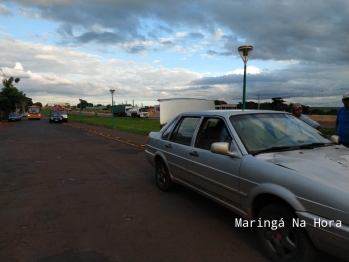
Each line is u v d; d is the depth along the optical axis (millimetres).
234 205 3557
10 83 57625
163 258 3148
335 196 2414
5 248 3393
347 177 2623
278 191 2816
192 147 4434
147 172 7469
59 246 3432
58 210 4648
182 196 5316
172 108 16156
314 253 2639
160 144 5531
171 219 4230
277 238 2928
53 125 33188
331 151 3482
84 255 3219
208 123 4316
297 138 3846
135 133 19797
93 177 6906
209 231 3811
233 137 3648
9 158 9711
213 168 3824
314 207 2531
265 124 3967
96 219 4258
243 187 3297
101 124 31547
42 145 13445
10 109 60312
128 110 66188
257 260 3078
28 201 5109
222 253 3238
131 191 5691
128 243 3498
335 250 2428
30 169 7855
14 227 3986
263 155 3330
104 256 3195
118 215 4410
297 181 2705
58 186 6094
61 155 10328
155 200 5109
